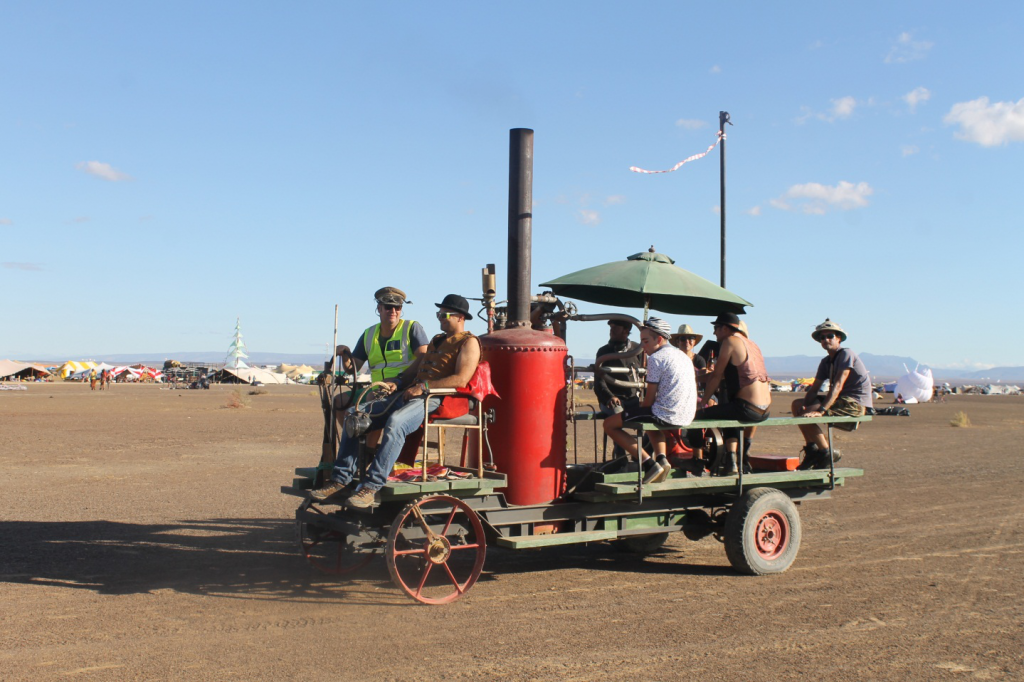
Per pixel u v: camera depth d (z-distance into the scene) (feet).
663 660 16.58
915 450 66.80
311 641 17.60
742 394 24.86
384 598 21.27
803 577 24.17
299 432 78.89
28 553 25.86
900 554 27.17
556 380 23.35
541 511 22.97
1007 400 257.55
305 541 24.13
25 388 233.96
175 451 58.95
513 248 24.52
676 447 27.68
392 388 22.44
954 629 18.88
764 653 17.08
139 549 26.73
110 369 350.64
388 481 20.72
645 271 24.72
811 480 27.07
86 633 17.97
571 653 16.96
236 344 406.82
